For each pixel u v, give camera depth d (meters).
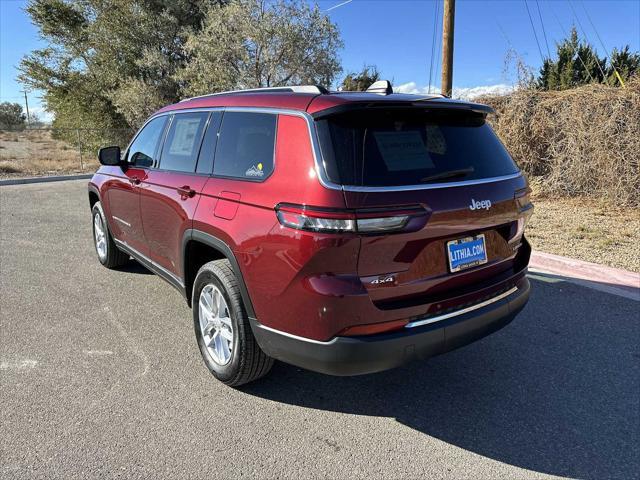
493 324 2.90
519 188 3.10
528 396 3.19
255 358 2.98
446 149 2.79
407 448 2.68
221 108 3.41
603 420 2.94
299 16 17.75
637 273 5.23
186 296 3.67
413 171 2.55
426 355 2.62
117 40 23.61
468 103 2.99
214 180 3.20
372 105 2.53
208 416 2.93
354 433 2.81
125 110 22.38
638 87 8.90
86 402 3.05
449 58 11.52
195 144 3.59
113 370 3.45
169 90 22.62
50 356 3.64
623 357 3.70
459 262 2.71
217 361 3.26
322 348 2.46
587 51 16.47
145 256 4.45
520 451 2.66
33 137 43.56
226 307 3.10
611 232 7.20
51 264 5.98
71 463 2.50
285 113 2.76
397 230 2.38
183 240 3.44
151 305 4.67
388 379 3.41
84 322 4.27
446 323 2.64
